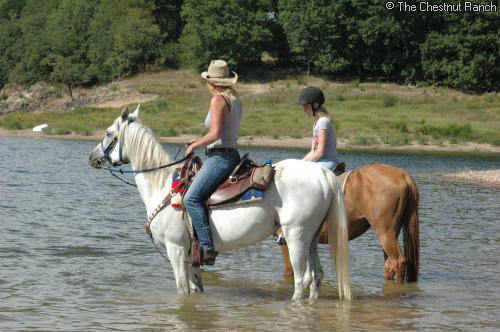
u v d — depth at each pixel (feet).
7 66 300.20
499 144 140.15
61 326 22.26
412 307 25.09
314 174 23.93
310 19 231.50
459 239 39.34
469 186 69.00
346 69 245.24
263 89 230.89
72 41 275.18
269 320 23.15
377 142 136.15
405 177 27.43
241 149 121.08
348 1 233.14
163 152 26.02
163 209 25.09
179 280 25.72
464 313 24.36
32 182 62.23
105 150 26.40
